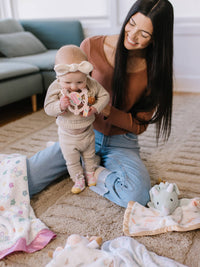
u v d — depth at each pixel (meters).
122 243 1.06
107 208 1.29
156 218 1.20
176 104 2.81
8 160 1.37
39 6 3.71
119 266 0.94
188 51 3.17
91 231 1.16
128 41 1.19
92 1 3.46
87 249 0.99
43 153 1.42
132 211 1.20
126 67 1.29
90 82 1.22
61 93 1.20
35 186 1.37
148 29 1.13
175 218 1.18
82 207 1.30
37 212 1.28
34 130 2.21
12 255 1.06
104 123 1.42
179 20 3.14
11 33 3.14
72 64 1.10
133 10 1.14
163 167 1.65
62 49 1.17
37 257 1.04
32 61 2.76
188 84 3.29
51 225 1.20
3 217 1.16
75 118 1.23
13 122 2.38
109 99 1.27
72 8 3.59
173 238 1.12
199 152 1.82
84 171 1.44
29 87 2.56
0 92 2.30
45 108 1.21
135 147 1.51
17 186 1.28
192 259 1.03
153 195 1.26
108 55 1.36
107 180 1.36
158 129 1.42
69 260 0.95
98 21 3.51
